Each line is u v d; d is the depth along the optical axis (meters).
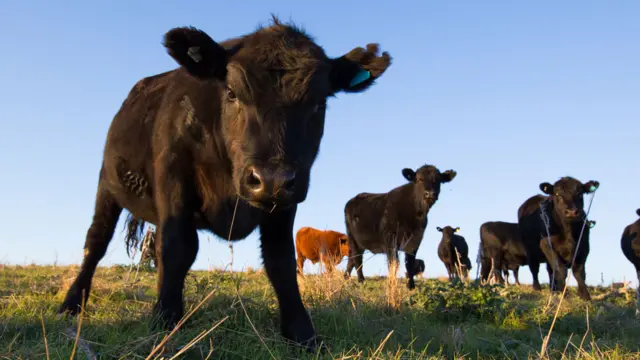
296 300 4.41
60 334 4.04
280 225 4.46
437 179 13.91
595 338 5.44
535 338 5.25
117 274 10.48
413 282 13.92
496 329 5.84
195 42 3.92
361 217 15.41
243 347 3.87
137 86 5.86
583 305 7.76
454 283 6.93
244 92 3.70
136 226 7.09
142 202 5.35
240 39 4.30
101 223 6.29
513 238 17.62
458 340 4.64
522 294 9.52
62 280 7.81
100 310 5.62
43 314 5.18
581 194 12.73
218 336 4.03
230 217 4.40
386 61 4.39
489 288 6.88
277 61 3.72
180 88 4.60
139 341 3.64
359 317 5.20
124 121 5.52
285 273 4.43
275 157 3.50
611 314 6.70
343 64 4.43
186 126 4.28
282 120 3.60
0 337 4.20
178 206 4.31
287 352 3.92
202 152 4.26
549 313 6.43
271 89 3.65
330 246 18.16
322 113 4.07
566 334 5.84
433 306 6.61
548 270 14.06
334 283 6.48
